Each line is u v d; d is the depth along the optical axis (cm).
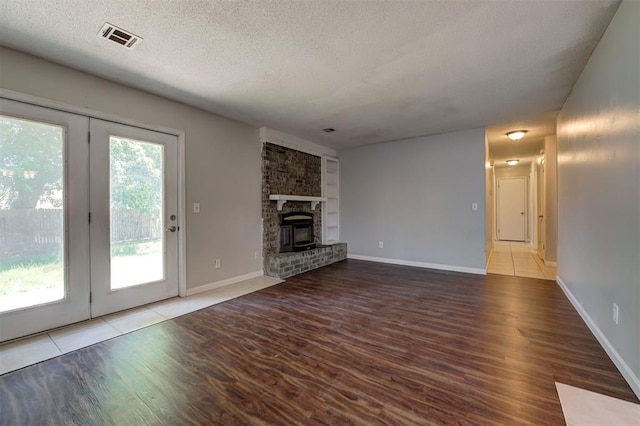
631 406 154
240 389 172
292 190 511
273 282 410
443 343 227
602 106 215
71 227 258
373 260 573
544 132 485
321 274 459
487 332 246
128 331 250
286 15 186
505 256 615
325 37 211
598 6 180
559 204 385
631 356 170
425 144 509
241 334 245
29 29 198
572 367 191
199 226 360
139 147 308
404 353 212
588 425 141
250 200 433
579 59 244
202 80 280
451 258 486
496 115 391
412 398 162
